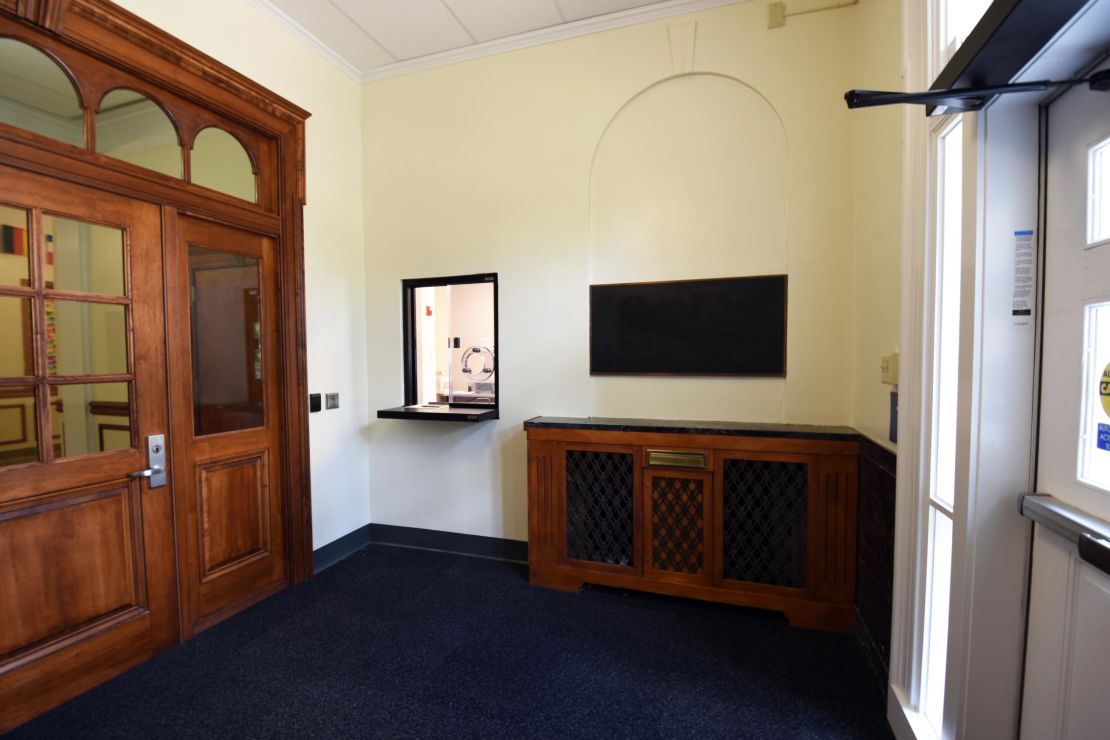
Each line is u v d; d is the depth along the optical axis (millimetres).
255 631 2264
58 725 1682
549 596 2570
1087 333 971
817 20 2393
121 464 1988
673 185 2660
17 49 1713
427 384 3275
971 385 1162
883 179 1924
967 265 1171
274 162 2654
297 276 2744
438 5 2582
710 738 1606
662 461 2416
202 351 2316
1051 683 1049
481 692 1835
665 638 2174
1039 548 1094
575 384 2867
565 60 2809
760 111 2506
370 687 1868
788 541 2291
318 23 2721
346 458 3121
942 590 1425
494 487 3049
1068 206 1016
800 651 2068
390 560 3047
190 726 1676
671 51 2609
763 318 2527
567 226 2846
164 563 2129
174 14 2162
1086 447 976
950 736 1269
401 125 3162
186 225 2244
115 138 1985
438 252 3111
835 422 2432
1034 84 975
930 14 1397
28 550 1732
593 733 1630
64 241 1836
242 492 2498
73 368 1863
